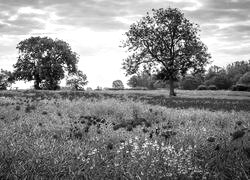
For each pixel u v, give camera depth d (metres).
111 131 7.72
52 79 104.44
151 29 67.31
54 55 104.69
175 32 67.06
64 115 10.66
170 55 66.69
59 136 7.15
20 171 4.57
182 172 4.74
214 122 10.51
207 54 66.56
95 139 6.99
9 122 8.75
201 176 4.77
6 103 13.46
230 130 8.42
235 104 21.50
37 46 102.12
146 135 7.32
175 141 6.84
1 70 109.31
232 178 4.65
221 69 169.12
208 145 6.37
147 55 67.19
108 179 4.61
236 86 87.06
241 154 5.52
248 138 6.31
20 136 6.75
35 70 102.94
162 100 24.23
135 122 8.77
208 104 20.27
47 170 4.77
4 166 4.71
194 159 5.54
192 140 6.88
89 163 5.15
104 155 5.70
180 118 11.05
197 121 10.22
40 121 9.25
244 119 11.14
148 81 166.62
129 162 5.12
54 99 16.88
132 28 67.81
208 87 105.38
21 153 5.39
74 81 109.25
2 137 6.49
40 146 5.78
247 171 4.81
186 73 68.44
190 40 66.44
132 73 67.50
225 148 5.91
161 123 9.66
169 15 67.06
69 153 5.61
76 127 7.70
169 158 5.14
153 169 4.82
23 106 12.73
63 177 4.64
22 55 104.94
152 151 5.64
